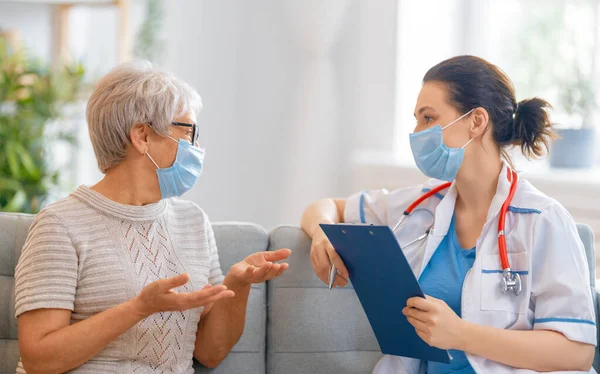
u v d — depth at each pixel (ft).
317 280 6.57
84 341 4.87
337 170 13.96
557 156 10.77
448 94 5.75
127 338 5.29
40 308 5.01
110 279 5.27
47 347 4.88
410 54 13.24
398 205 6.52
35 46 17.03
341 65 13.97
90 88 15.99
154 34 16.33
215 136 15.90
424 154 5.83
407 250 6.20
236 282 5.64
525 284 5.45
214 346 5.91
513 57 12.57
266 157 15.28
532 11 12.31
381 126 13.55
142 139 5.40
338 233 5.21
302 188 12.83
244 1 15.34
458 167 5.79
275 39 14.98
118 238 5.38
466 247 5.98
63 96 13.93
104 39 16.63
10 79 13.55
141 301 4.86
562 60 11.84
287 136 14.89
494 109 5.78
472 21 12.98
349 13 13.82
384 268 5.07
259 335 6.40
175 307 4.80
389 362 6.08
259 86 15.29
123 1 16.39
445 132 5.75
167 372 5.48
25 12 16.98
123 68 5.50
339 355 6.49
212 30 15.76
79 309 5.25
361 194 6.81
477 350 5.15
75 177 16.74
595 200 9.57
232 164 15.74
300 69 12.94
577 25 11.64
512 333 5.18
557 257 5.37
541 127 5.95
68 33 16.88
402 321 5.39
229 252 6.51
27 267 5.09
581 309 5.22
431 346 5.28
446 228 6.02
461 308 5.62
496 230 5.70
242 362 6.28
